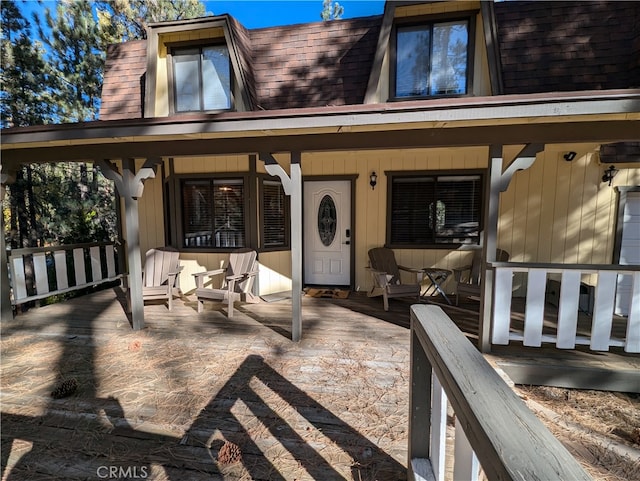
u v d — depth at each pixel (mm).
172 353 3445
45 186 10797
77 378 2963
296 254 3664
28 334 3990
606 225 5035
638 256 5008
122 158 3908
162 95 5266
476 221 5438
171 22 4969
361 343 3660
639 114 2709
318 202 6066
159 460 2008
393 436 2188
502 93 4172
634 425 2418
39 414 2459
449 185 5496
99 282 5910
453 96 4480
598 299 3000
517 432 719
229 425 2312
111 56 5930
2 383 2893
